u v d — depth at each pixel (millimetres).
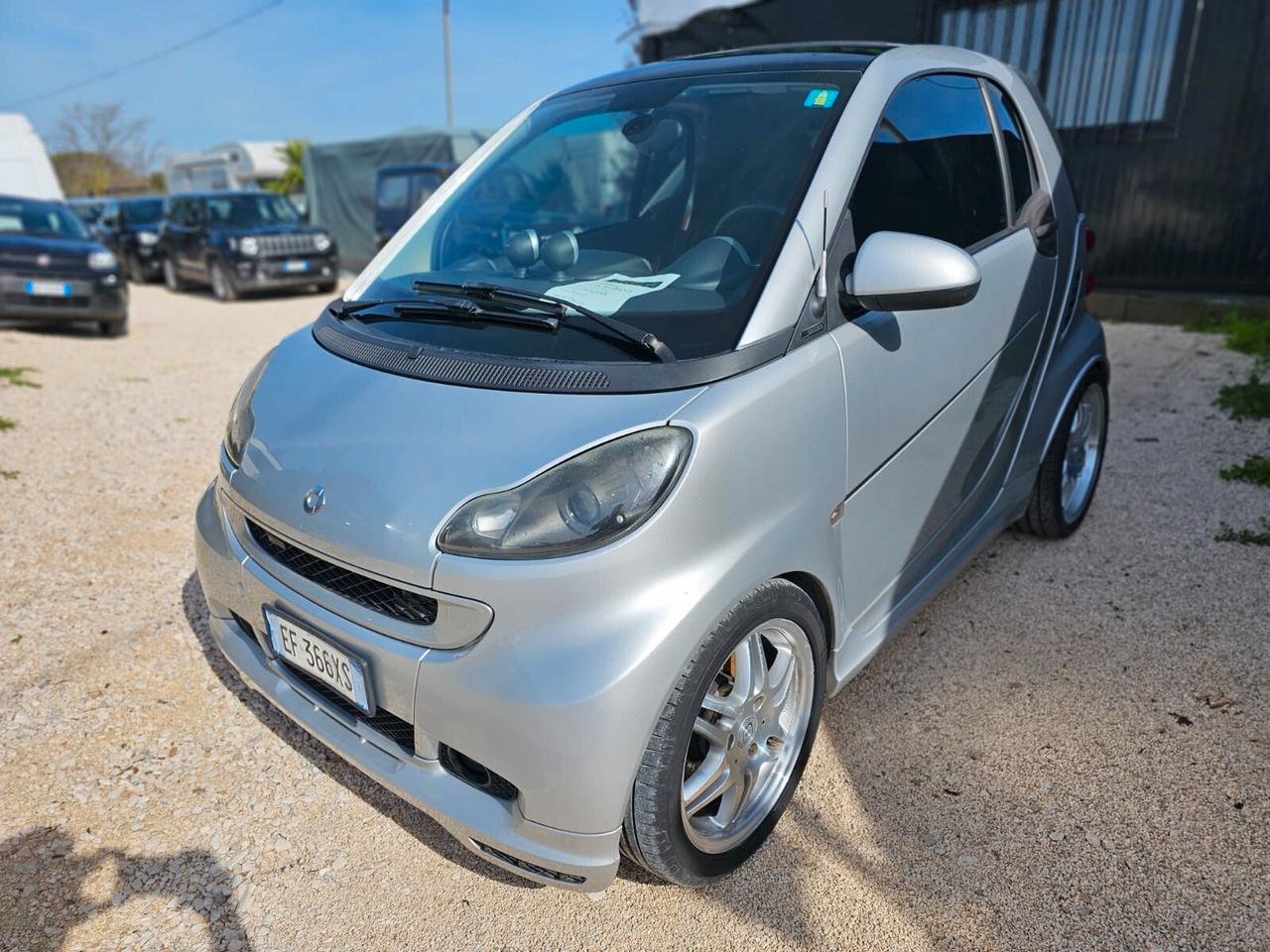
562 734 1632
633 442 1729
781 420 1877
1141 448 4477
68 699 2736
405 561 1742
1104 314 7379
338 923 1975
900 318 2262
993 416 2811
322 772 2441
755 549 1828
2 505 4207
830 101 2350
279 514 1977
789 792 2162
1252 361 5809
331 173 16094
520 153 2910
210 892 2053
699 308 2000
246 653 2293
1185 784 2254
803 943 1889
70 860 2137
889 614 2486
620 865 2131
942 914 1938
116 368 7574
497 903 2020
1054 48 7492
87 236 10125
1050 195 3141
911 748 2445
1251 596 3068
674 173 2482
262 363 2523
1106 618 3014
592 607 1660
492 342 2066
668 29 9953
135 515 4145
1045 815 2188
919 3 8148
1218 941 1834
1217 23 6660
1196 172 6988
